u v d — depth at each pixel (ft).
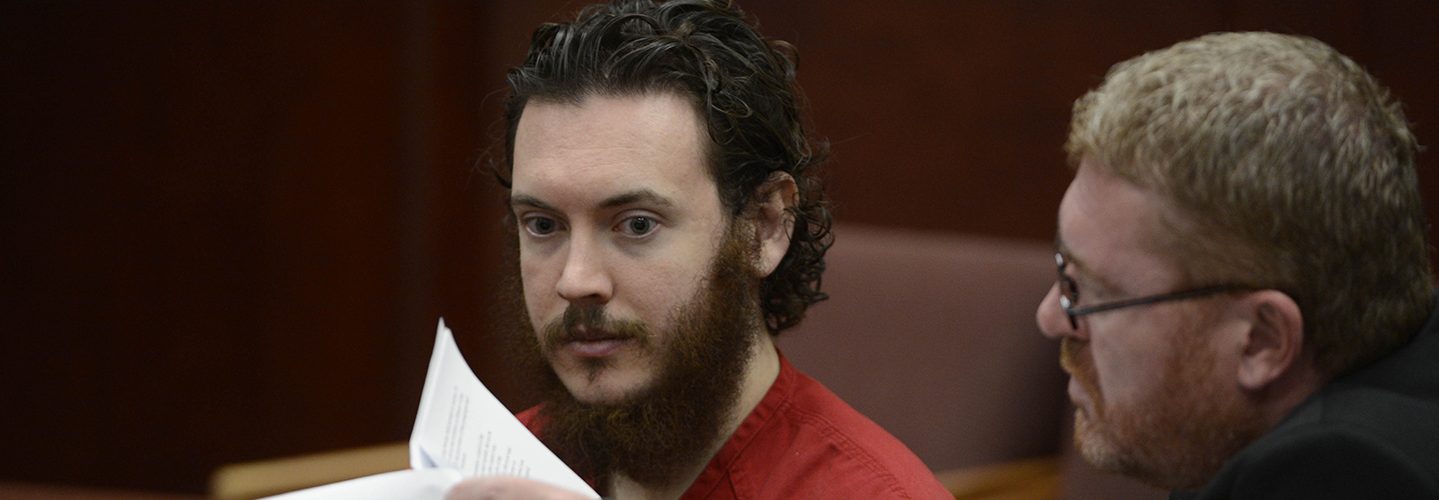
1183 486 7.57
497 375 23.56
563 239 9.04
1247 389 7.15
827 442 9.44
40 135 25.16
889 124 22.86
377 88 23.84
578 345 9.03
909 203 22.89
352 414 24.50
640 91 8.91
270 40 24.18
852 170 22.97
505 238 10.68
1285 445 6.63
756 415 9.55
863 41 22.84
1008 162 22.53
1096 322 7.42
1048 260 16.25
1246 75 6.98
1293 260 6.88
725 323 9.10
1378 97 7.15
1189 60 7.16
